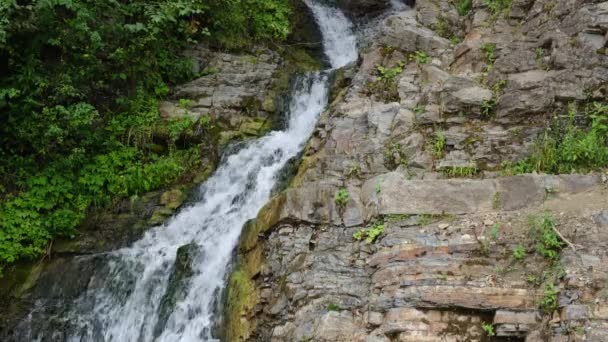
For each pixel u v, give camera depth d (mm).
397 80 9242
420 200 6895
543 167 7027
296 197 7289
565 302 5441
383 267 6387
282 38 12688
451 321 5766
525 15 9477
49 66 9789
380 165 7746
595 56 7680
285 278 6746
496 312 5648
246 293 6992
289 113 10938
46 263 8805
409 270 6176
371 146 7984
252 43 12227
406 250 6371
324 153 8391
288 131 10555
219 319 7168
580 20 8070
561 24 8398
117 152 9852
